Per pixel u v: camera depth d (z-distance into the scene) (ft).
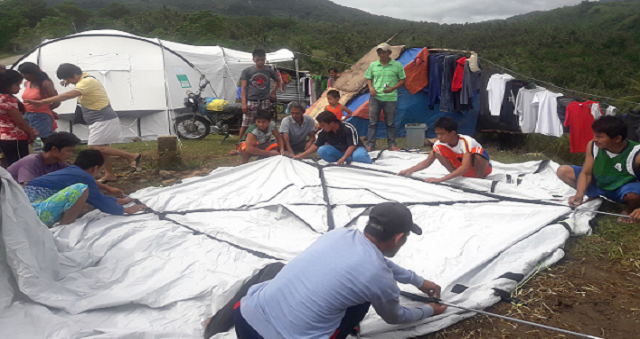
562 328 8.16
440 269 9.99
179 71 32.30
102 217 12.50
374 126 24.38
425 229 12.16
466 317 8.39
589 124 22.72
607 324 8.23
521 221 12.40
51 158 13.24
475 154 15.05
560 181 15.84
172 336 7.54
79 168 12.05
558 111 24.16
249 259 10.37
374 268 6.24
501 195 14.35
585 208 13.12
